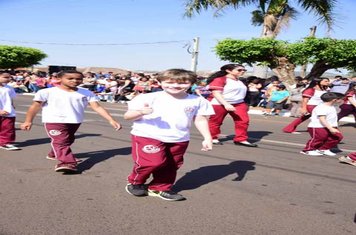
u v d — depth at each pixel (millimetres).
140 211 4324
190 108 4555
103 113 5867
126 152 7395
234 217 4246
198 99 4621
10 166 6094
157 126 4520
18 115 13367
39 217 4070
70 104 5750
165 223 4023
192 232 3824
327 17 21219
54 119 5707
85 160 6660
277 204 4723
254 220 4184
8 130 7379
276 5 21469
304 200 4922
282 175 6137
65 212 4227
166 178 4742
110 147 7875
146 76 22203
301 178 6004
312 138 7918
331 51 18141
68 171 5742
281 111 18031
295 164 6949
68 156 5727
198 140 9125
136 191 4785
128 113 4445
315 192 5293
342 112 12109
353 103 10344
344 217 4367
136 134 4590
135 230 3830
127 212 4281
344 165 7023
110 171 5965
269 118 15961
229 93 8469
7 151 7172
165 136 4512
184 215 4254
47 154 6992
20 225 3865
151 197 4777
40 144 7930
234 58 20516
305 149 8031
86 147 7816
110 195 4820
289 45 19594
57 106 5719
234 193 5098
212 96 8680
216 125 8680
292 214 4402
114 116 14195
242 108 8602
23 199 4594
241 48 20016
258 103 19359
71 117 5746
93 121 12250
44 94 5746
